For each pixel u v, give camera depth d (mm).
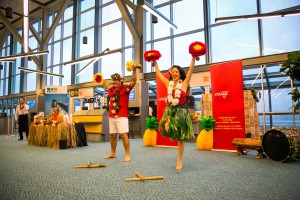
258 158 3744
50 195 1910
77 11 13117
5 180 2414
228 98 4699
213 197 1815
